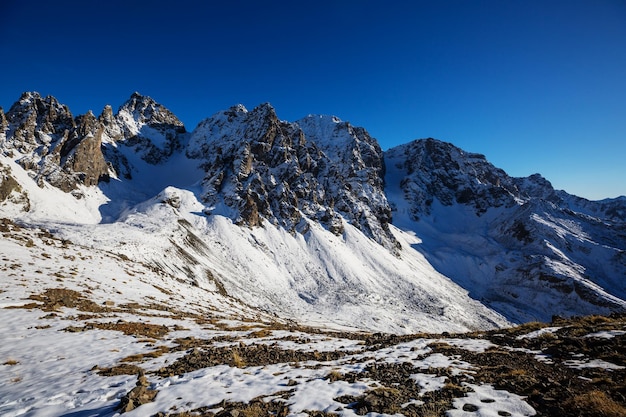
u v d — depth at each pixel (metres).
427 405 10.10
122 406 10.62
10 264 35.59
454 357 15.97
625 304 145.62
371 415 9.55
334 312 100.00
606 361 13.43
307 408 10.29
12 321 22.56
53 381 14.00
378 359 16.39
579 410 9.05
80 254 51.53
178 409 10.55
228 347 20.20
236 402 10.99
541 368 13.55
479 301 157.00
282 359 17.55
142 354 18.19
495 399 10.29
